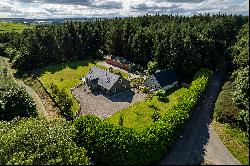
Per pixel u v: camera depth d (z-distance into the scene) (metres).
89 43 130.50
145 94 80.62
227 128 53.56
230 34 145.50
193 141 49.75
